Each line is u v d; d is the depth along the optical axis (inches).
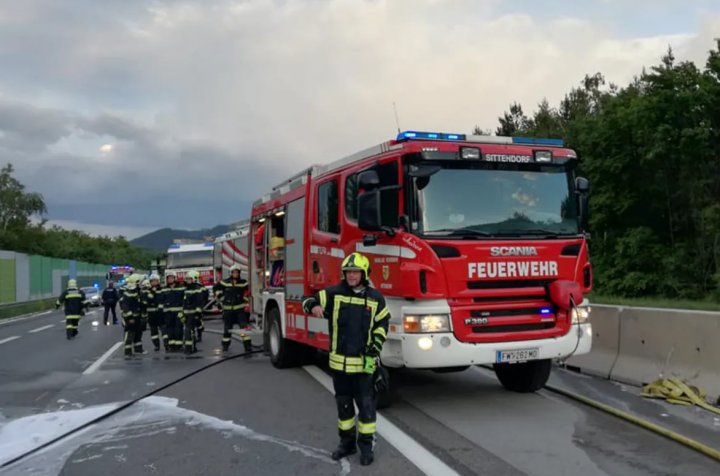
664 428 246.7
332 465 217.5
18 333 826.2
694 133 969.5
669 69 1040.8
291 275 410.0
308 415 290.4
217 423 277.4
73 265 2650.1
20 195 3115.2
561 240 287.6
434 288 263.0
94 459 229.6
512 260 275.0
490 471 206.5
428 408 296.0
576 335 284.7
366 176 273.6
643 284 1005.2
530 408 291.7
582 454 221.8
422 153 271.4
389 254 279.9
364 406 218.5
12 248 2839.6
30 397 343.9
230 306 547.2
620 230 1112.2
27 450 241.3
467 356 264.5
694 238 1048.8
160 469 217.2
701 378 287.9
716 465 207.9
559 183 299.1
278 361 429.7
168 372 424.2
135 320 529.0
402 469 211.2
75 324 720.3
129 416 294.4
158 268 1138.0
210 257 1125.7
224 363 467.2
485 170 283.4
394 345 273.1
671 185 1063.0
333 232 343.3
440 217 271.9
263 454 231.5
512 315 274.5
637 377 321.4
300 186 397.4
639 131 1028.5
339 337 220.5
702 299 961.5
